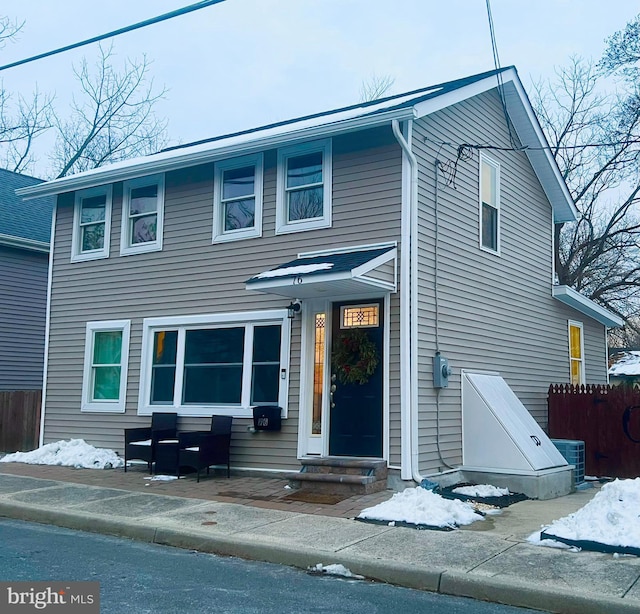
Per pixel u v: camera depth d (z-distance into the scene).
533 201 14.23
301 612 5.28
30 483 10.44
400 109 9.73
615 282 26.05
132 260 12.84
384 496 9.10
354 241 10.38
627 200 25.25
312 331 10.70
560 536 6.88
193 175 12.32
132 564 6.61
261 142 10.82
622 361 22.95
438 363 10.09
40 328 18.16
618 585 5.66
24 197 14.12
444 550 6.71
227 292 11.59
